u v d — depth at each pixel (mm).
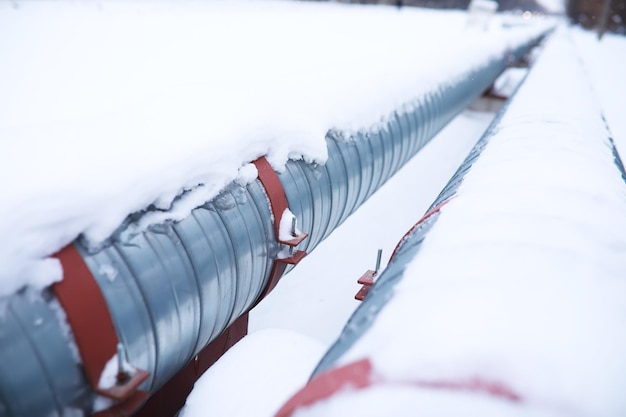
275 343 3689
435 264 2174
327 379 1601
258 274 3791
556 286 1867
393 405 1412
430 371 1479
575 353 1521
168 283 2746
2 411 1951
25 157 2691
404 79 7523
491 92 22031
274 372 3381
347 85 5852
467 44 15398
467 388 1403
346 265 8305
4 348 1972
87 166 2693
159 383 3039
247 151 3695
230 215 3367
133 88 7953
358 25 25266
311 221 4461
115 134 3186
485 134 5992
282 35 16828
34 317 2096
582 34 64875
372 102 5906
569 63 14977
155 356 2736
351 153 5152
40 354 2076
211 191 3252
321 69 6555
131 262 2572
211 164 3271
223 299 3357
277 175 3951
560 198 2805
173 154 3074
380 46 16625
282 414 1631
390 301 2004
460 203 2908
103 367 2283
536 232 2316
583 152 3971
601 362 1504
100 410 2318
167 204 2902
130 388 2264
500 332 1591
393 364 1537
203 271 3029
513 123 5434
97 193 2514
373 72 7023
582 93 8188
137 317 2521
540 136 4492
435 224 2754
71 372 2189
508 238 2271
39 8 13391
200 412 3162
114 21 13742
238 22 18219
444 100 9375
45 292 2176
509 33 27594
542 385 1401
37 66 8352
